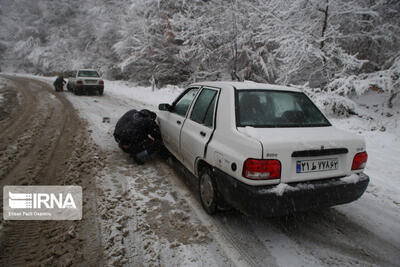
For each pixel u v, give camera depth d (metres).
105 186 3.91
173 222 3.04
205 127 3.29
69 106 11.31
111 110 10.64
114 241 2.71
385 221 3.23
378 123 8.06
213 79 15.82
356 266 2.44
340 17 9.74
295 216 3.30
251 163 2.44
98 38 26.64
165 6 18.08
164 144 4.92
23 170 4.43
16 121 8.19
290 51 9.32
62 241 2.69
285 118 3.02
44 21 40.06
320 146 2.58
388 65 9.37
